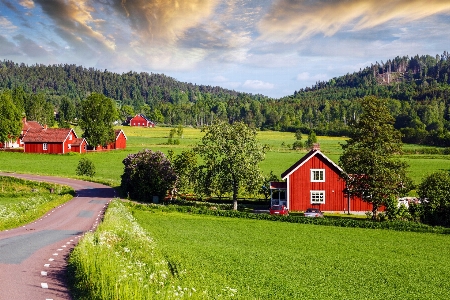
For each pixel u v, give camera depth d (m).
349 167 48.12
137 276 17.05
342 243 37.12
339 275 26.27
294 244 35.81
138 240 26.95
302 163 58.97
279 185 61.75
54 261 22.33
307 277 25.30
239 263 27.52
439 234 43.62
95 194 64.00
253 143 57.16
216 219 49.00
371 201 48.62
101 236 24.92
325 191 59.25
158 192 62.12
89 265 18.42
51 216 43.47
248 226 44.69
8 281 18.02
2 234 31.53
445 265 30.19
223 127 57.50
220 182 56.50
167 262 24.17
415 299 22.08
